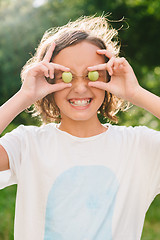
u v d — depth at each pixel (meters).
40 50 2.36
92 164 1.98
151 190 1.97
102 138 2.03
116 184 1.96
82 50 1.97
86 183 1.95
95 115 2.08
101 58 2.03
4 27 9.06
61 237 1.89
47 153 1.99
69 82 1.97
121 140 2.04
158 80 10.24
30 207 1.94
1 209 4.98
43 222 1.92
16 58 9.13
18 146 1.99
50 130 2.08
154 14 9.80
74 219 1.90
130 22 9.80
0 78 9.20
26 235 1.92
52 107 2.38
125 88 2.00
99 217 1.91
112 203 1.93
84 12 9.55
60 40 2.03
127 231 1.93
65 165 1.97
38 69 1.94
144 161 1.99
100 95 2.01
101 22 2.51
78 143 2.01
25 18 9.16
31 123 8.27
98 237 1.88
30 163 1.98
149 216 5.06
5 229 4.52
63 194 1.93
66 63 1.97
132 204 1.96
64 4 9.53
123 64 1.99
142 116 8.30
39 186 1.96
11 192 5.55
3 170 1.94
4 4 9.19
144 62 10.38
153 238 4.46
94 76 1.94
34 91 1.96
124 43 10.05
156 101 1.97
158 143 1.99
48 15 9.33
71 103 2.01
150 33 9.98
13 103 1.94
